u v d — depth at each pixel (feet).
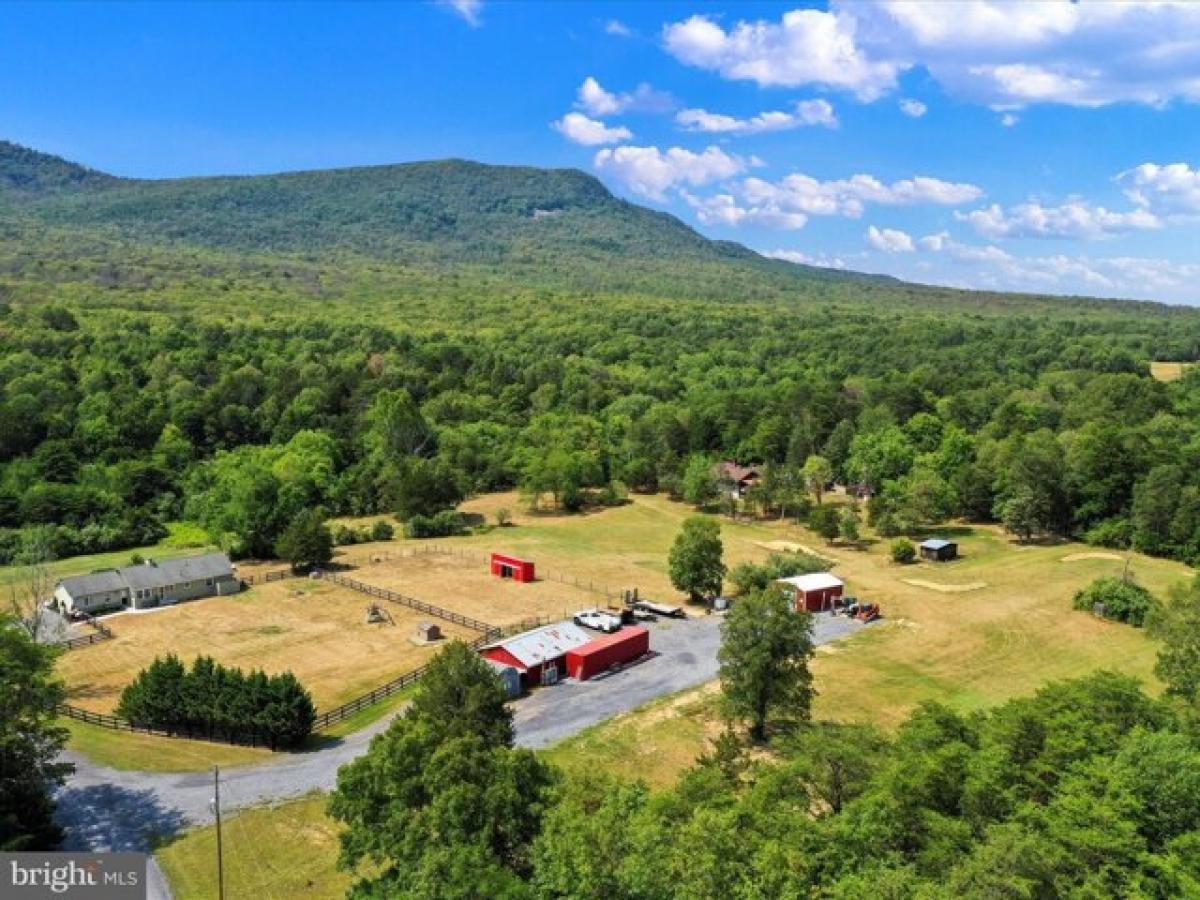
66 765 139.03
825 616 255.91
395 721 124.88
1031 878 90.84
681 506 409.69
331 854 134.41
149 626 244.22
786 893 87.35
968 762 116.57
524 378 595.06
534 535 359.25
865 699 197.26
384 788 113.29
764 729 180.45
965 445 391.04
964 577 291.99
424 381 563.07
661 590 283.79
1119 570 292.81
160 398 459.32
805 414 461.78
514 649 207.92
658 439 457.68
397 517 378.12
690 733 179.93
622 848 89.71
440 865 94.68
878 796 107.96
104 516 347.97
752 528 366.43
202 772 160.76
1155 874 97.45
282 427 451.94
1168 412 444.14
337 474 409.69
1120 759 110.83
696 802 112.16
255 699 170.19
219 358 554.05
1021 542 335.47
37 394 428.97
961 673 213.87
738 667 173.37
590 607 263.70
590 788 111.55
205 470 394.11
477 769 111.24
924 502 340.18
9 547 320.50
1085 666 218.79
